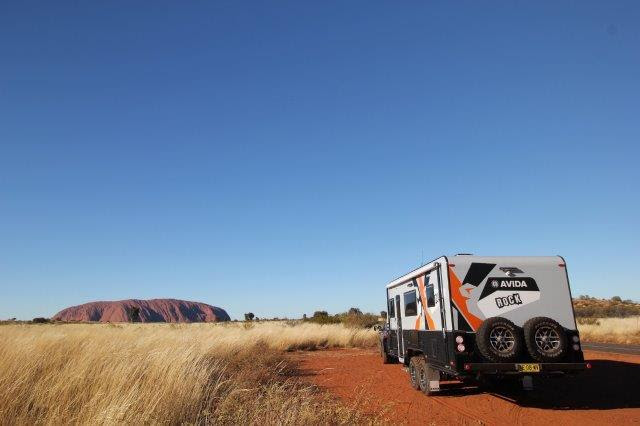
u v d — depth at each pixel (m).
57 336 12.04
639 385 12.83
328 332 30.42
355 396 11.65
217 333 23.91
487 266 10.59
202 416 7.23
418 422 9.08
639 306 79.38
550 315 10.47
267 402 7.34
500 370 9.73
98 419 6.12
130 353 9.52
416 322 13.02
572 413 9.73
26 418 6.31
